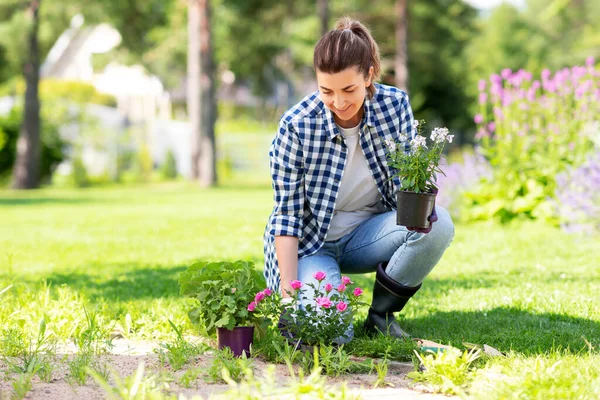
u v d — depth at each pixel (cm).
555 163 764
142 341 326
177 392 246
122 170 2144
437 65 2572
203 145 1806
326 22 1831
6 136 1936
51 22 1977
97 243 704
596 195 662
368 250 318
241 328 286
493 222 777
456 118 2827
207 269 298
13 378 262
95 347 303
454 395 244
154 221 904
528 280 459
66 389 250
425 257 301
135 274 517
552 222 750
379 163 307
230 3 2334
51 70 3250
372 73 285
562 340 309
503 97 786
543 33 3322
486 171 811
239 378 259
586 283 440
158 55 2505
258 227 812
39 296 382
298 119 299
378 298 318
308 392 229
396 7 2125
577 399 221
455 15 2523
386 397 241
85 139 2088
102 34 2923
